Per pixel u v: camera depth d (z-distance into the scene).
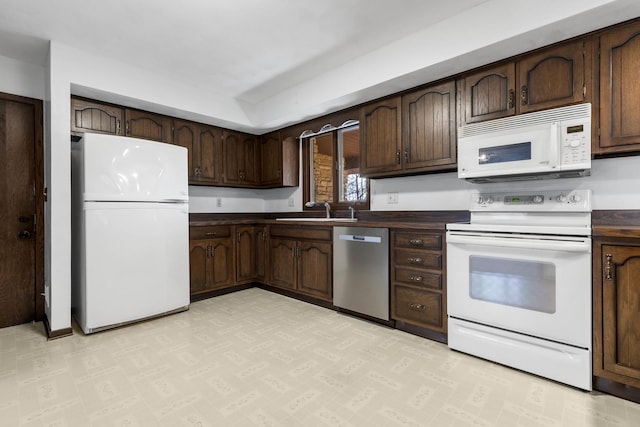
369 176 2.99
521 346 1.85
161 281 2.77
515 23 1.85
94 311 2.42
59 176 2.40
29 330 2.54
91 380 1.78
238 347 2.20
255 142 4.16
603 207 2.02
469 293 2.05
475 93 2.26
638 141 1.68
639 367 1.50
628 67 1.71
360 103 3.03
